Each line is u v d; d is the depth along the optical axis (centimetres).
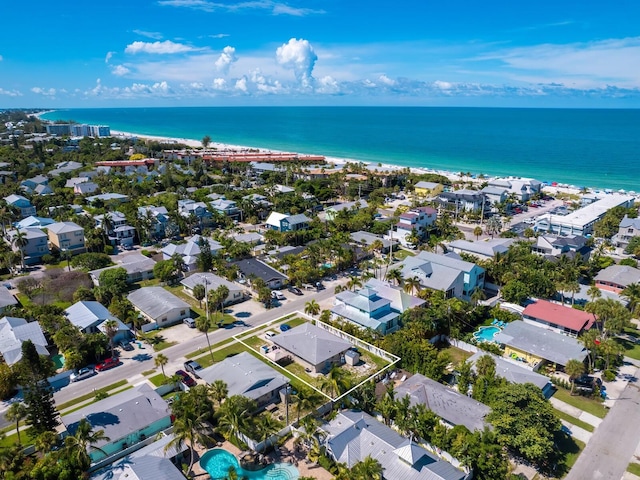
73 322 8938
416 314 9012
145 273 12112
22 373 6222
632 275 11388
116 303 9650
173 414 6334
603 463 5956
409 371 7881
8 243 13525
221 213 17375
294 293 11238
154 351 8562
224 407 6156
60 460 5259
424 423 6119
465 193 19350
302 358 7981
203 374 7419
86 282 11094
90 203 18312
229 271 11881
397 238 15212
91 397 7181
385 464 5522
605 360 8144
